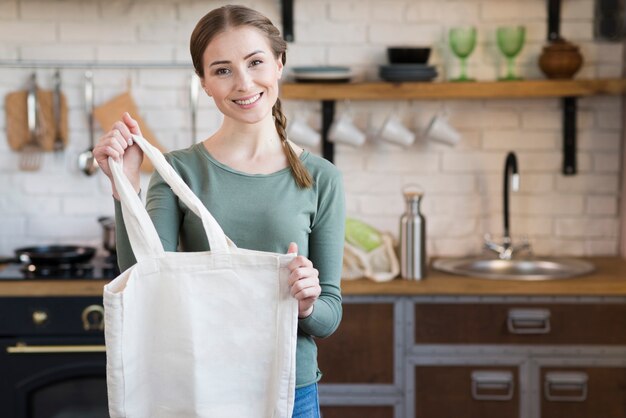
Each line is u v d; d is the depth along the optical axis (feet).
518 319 12.12
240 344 6.33
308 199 7.06
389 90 13.01
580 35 13.80
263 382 6.38
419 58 13.16
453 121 13.91
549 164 13.97
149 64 13.75
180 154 7.10
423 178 13.98
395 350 12.22
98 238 14.11
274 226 6.88
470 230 14.05
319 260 7.16
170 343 6.30
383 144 13.92
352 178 13.97
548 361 12.20
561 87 13.05
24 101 13.88
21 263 13.32
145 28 13.78
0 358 12.19
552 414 12.27
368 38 13.79
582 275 12.50
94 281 12.14
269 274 6.30
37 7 13.74
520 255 13.87
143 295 6.26
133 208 6.23
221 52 6.57
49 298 12.14
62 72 13.84
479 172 13.97
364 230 12.65
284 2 13.61
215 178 6.95
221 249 6.28
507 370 12.22
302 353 7.06
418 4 13.74
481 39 13.80
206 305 6.29
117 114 13.80
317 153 13.96
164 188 6.89
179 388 6.33
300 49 13.80
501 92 13.03
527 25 13.76
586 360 12.19
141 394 6.32
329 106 13.66
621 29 13.60
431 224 14.05
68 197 14.06
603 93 13.07
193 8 13.78
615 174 13.97
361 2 13.73
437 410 12.27
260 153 7.05
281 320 6.32
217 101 6.73
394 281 12.17
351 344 12.23
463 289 12.07
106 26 13.78
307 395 7.11
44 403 12.32
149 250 6.25
